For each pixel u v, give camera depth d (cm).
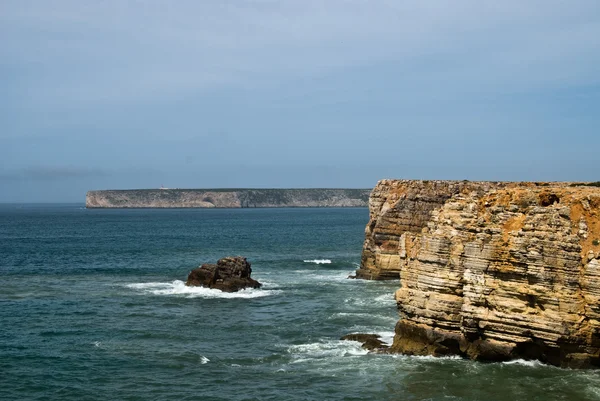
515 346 3934
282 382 3997
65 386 4016
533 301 3841
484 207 4197
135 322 5734
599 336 3722
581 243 3756
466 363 4072
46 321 5781
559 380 3712
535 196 4056
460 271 4097
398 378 3938
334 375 4075
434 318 4197
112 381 4097
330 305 6419
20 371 4300
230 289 7325
